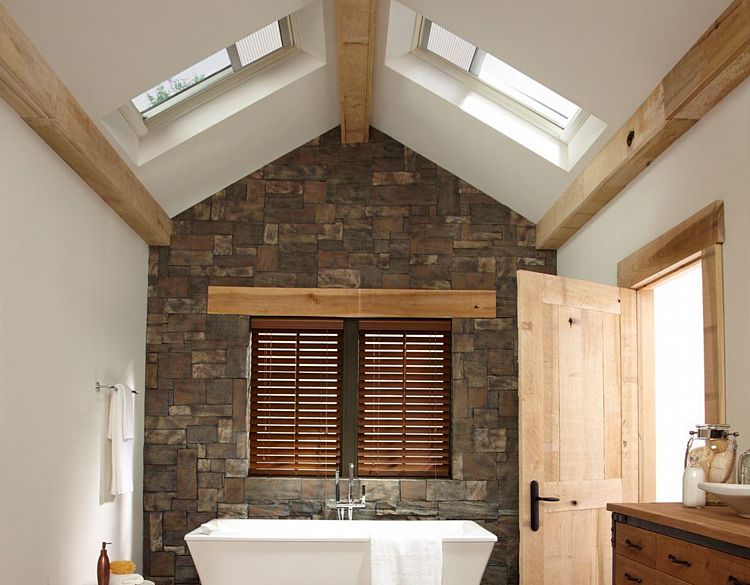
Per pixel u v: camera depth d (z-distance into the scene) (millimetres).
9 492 3816
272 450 6387
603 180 4836
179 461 6227
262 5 4316
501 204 6543
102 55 3990
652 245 4418
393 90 5715
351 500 6039
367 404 6422
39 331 4191
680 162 4117
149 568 6141
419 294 6414
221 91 5355
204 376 6301
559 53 4289
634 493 4984
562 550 4699
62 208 4504
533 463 4645
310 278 6414
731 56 3209
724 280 3617
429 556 5164
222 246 6426
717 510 3143
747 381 3377
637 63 3973
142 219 5648
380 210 6500
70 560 4613
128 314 5852
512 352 6391
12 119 3824
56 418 4426
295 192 6492
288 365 6430
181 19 4051
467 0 4258
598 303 4992
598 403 4934
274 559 5223
